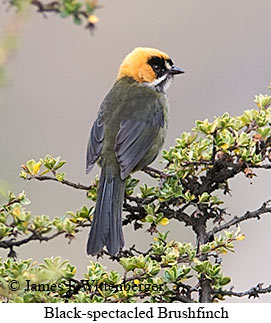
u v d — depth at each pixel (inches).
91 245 358.6
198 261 323.3
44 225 325.7
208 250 332.2
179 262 331.9
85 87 627.2
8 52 296.8
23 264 310.5
